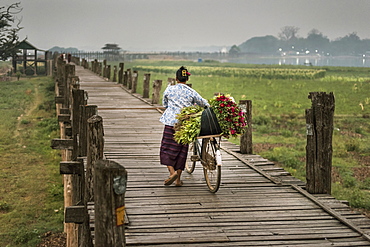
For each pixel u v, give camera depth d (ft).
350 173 116.67
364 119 213.46
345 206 51.65
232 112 54.49
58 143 71.15
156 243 40.75
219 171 54.24
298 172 117.60
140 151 78.89
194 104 58.90
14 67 441.27
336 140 161.17
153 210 49.60
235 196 55.42
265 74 476.54
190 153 78.74
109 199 27.89
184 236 42.47
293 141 163.32
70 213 42.80
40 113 230.48
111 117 118.83
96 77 266.98
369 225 46.03
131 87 193.88
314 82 410.11
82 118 67.62
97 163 28.55
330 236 43.32
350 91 328.90
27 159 148.56
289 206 52.08
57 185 123.54
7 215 100.58
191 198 54.19
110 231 28.02
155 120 115.03
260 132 184.34
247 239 42.16
